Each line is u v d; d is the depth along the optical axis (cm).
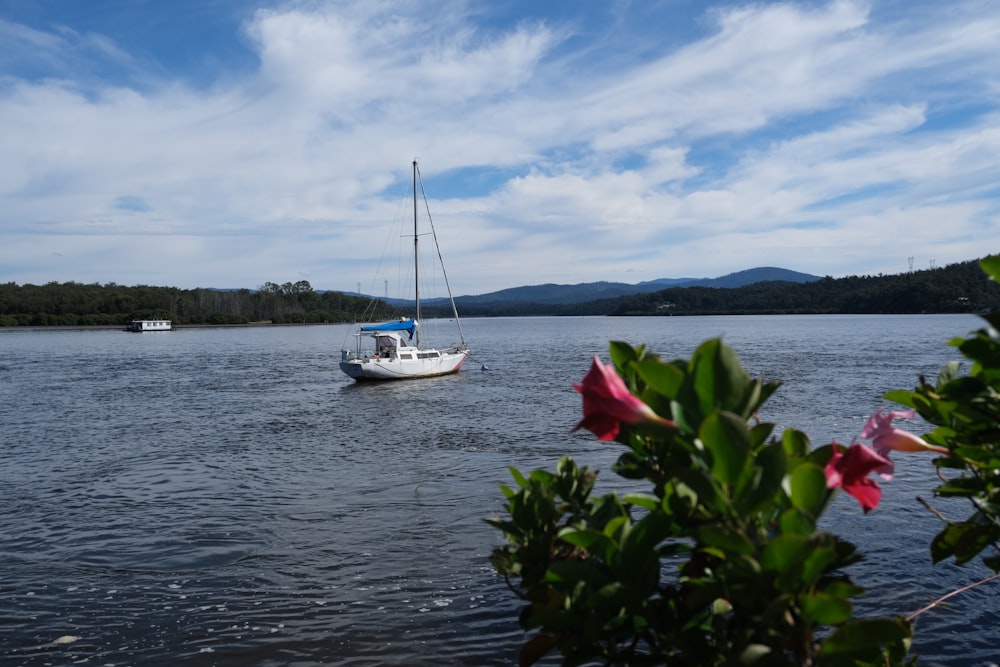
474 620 838
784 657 148
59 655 777
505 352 6744
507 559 226
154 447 2025
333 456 1852
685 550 197
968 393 208
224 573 1007
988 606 805
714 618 192
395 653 769
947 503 1188
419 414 2639
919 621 779
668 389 153
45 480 1617
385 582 957
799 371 3684
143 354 7100
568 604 192
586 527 215
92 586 970
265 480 1582
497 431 2192
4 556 1098
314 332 14900
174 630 830
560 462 244
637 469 194
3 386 3934
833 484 168
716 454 139
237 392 3584
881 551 984
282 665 750
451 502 1348
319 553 1079
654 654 195
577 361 5394
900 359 4409
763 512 162
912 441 203
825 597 137
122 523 1266
